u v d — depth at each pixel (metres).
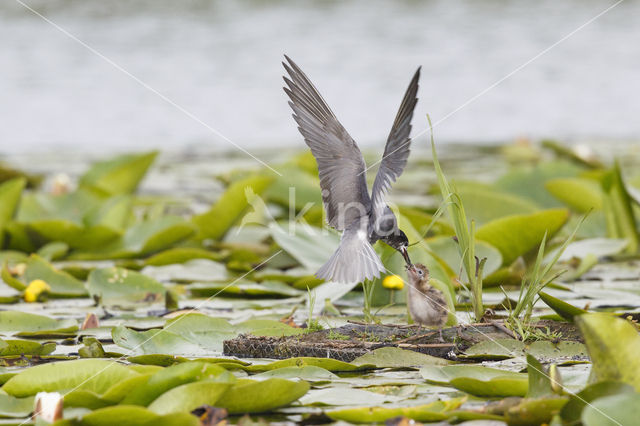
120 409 5.53
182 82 31.72
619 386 5.76
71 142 25.64
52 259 13.05
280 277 11.47
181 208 17.27
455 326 8.30
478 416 5.88
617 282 11.30
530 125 29.00
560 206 16.25
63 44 38.81
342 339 8.06
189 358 7.81
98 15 43.28
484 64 34.50
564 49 39.84
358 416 5.97
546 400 5.75
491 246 11.32
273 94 30.81
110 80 33.91
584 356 7.57
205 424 5.83
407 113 6.30
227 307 10.05
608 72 35.91
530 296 8.17
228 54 35.75
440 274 9.91
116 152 24.72
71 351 7.94
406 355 7.49
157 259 12.62
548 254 12.20
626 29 43.44
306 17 44.06
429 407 6.05
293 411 6.20
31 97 30.67
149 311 9.87
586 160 19.72
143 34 38.97
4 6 44.47
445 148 26.14
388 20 43.62
